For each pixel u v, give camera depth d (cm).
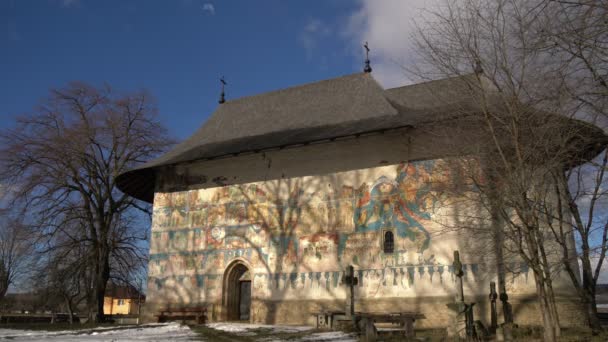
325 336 1529
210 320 2398
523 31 1187
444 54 1517
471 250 1973
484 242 1934
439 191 1875
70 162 2789
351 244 2198
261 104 2998
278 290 2286
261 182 2481
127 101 2997
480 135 1514
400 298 2050
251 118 2934
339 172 2316
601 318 2386
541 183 1446
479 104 1475
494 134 1423
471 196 1814
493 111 1453
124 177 2819
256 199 2470
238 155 2520
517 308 1855
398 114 2348
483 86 1502
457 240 2008
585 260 1756
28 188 2678
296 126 2631
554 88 1205
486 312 1894
